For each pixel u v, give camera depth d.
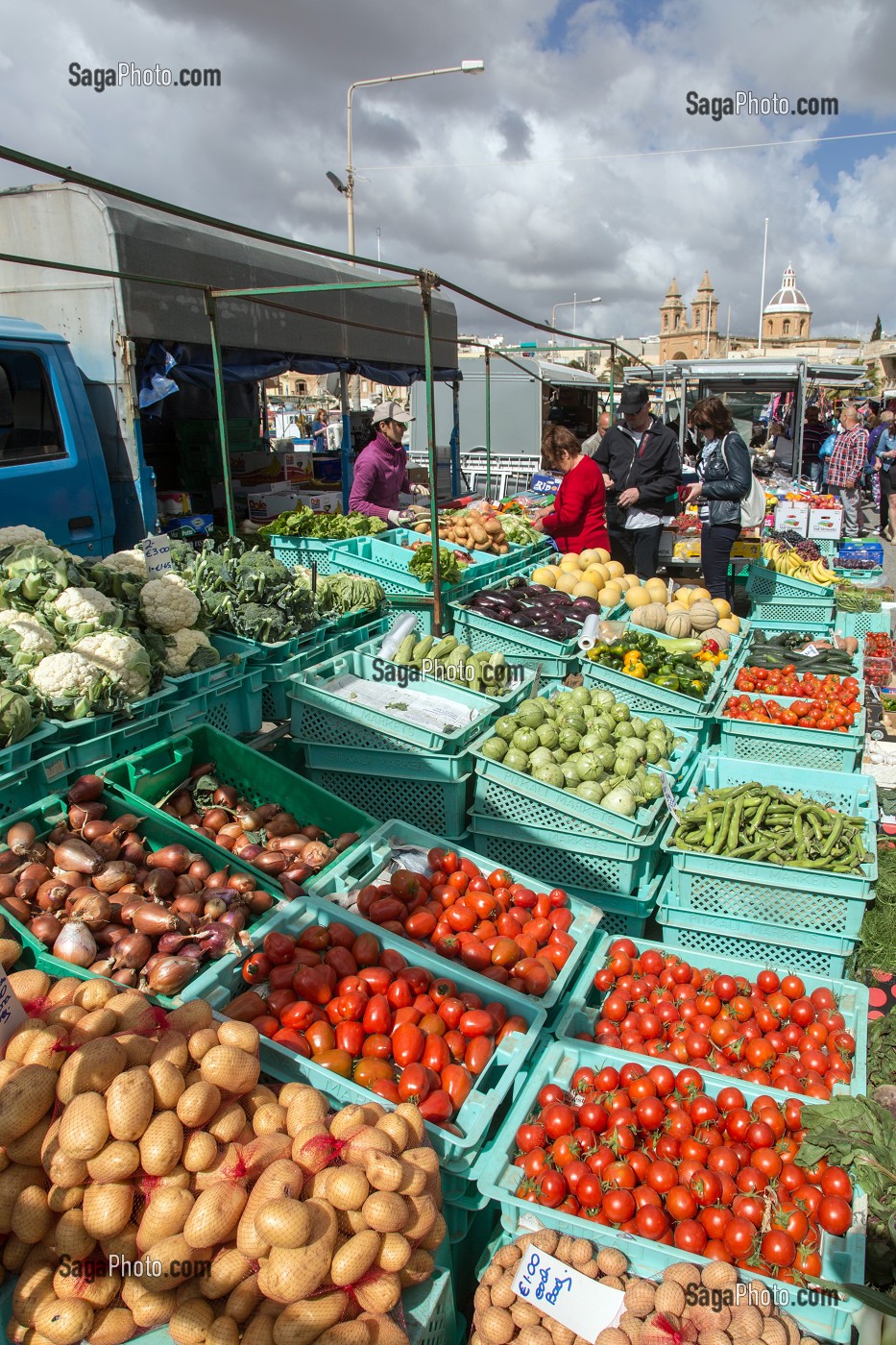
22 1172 2.19
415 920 3.69
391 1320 2.14
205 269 9.05
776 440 19.16
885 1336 2.43
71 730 3.81
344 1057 2.97
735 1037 3.57
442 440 21.97
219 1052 2.36
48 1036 2.32
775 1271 2.62
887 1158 2.68
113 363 8.09
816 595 9.22
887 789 5.62
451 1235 2.82
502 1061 3.22
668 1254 2.59
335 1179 2.15
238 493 11.75
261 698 5.30
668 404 17.95
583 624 6.58
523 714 4.91
